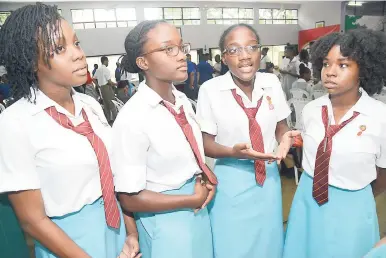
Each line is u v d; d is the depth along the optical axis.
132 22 12.36
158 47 0.97
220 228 1.43
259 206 1.41
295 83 4.30
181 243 1.08
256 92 1.38
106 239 1.02
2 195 1.23
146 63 1.01
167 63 0.98
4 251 1.29
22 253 1.38
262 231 1.43
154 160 1.03
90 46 11.69
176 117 1.05
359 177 1.24
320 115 1.31
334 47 1.19
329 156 1.24
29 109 0.88
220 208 1.42
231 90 1.38
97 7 11.75
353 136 1.21
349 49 1.15
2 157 0.85
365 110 1.21
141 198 1.00
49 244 0.90
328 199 1.28
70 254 0.91
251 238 1.42
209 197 1.11
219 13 13.64
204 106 1.43
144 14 12.47
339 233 1.29
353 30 1.22
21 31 0.82
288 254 1.47
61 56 0.85
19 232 1.34
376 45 1.17
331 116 1.28
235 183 1.39
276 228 1.47
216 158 1.39
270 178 1.43
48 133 0.89
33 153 0.87
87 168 0.93
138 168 0.99
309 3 14.34
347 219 1.27
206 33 13.39
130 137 0.97
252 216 1.40
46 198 0.92
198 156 1.07
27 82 0.89
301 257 1.44
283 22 14.98
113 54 12.06
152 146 1.01
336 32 1.25
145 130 0.99
